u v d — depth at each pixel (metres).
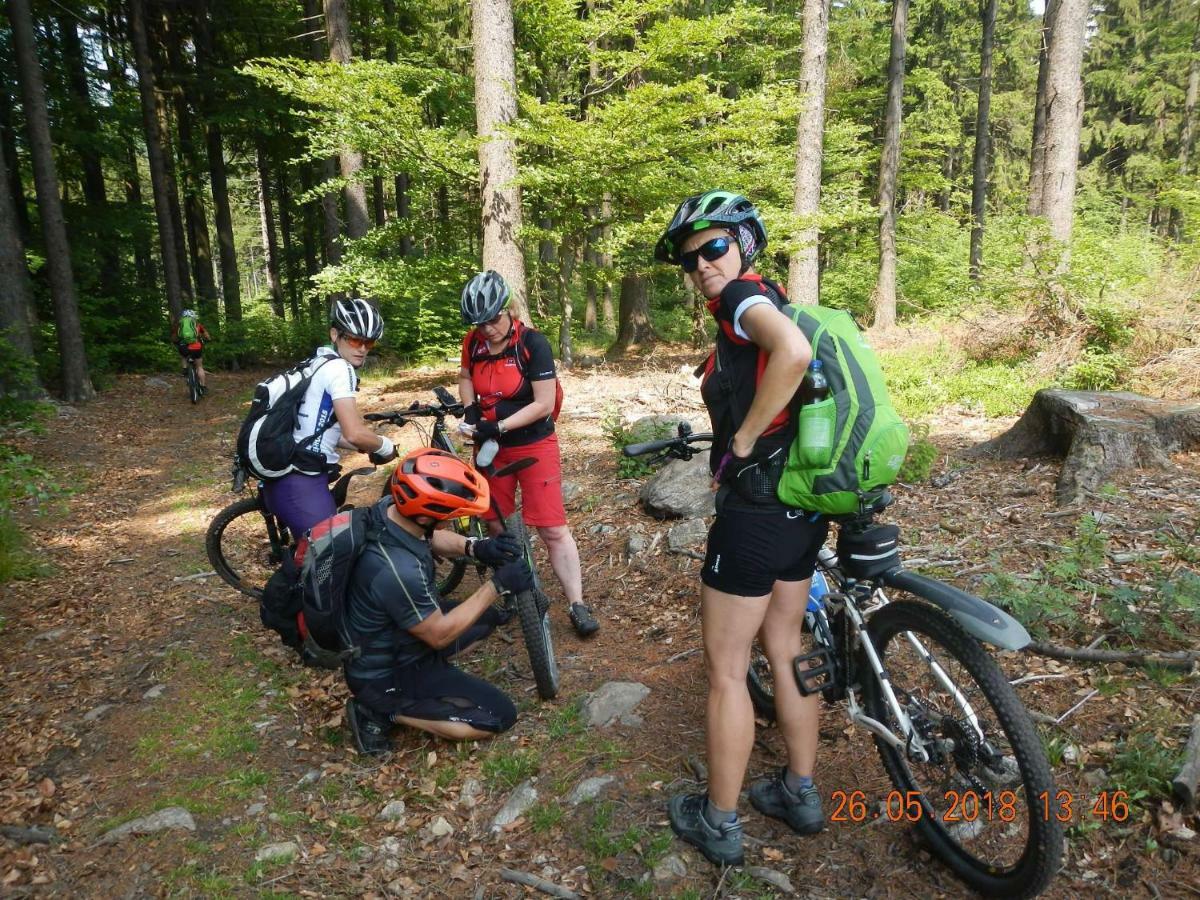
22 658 4.32
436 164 11.57
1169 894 2.07
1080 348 7.87
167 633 4.54
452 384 12.59
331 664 3.12
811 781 2.54
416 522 3.00
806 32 13.09
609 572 4.79
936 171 23.52
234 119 18.86
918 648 2.31
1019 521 4.40
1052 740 2.62
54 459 8.88
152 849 2.75
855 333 2.11
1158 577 3.43
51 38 16.55
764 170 14.82
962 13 28.08
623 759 2.96
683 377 11.22
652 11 11.48
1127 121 34.34
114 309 17.53
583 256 23.08
